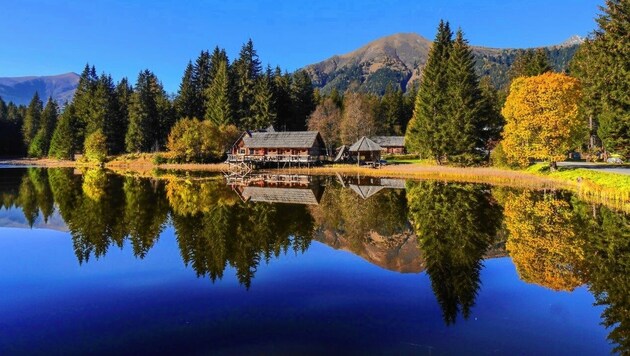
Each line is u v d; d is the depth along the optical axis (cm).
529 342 894
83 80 10112
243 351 847
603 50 3819
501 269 1449
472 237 1930
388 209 2794
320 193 3659
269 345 872
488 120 5656
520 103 3950
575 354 840
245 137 7212
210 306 1093
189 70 9538
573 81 3875
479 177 4269
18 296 1168
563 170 3925
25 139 11119
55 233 2003
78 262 1512
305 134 6938
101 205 2831
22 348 860
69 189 3781
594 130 5047
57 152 9156
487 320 1012
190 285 1264
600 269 1440
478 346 873
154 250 1680
